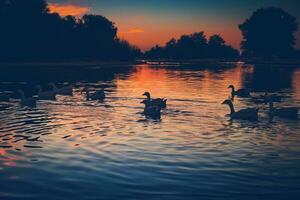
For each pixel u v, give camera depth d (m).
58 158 15.62
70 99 35.25
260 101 35.16
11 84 52.25
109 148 17.23
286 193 12.20
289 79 65.31
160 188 12.52
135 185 12.77
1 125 22.50
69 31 128.88
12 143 18.05
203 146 17.84
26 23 113.19
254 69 105.94
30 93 41.81
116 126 22.31
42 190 12.34
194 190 12.38
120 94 39.28
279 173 14.07
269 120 24.84
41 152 16.50
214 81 59.56
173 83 54.75
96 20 140.62
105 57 141.62
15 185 12.74
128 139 19.05
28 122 23.48
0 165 14.73
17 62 112.81
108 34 141.75
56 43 120.81
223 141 18.89
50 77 66.69
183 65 139.12
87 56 134.62
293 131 21.38
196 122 23.88
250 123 23.67
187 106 30.92
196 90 44.16
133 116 25.89
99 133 20.38
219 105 31.70
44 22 116.94
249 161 15.52
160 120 24.45
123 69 101.06
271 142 18.77
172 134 20.31
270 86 51.75
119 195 11.98
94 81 58.41
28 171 14.05
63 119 24.58
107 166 14.66
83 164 14.88
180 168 14.51
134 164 14.91
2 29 109.75
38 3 117.94
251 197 11.88
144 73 82.38
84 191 12.26
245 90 38.84
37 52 117.38
